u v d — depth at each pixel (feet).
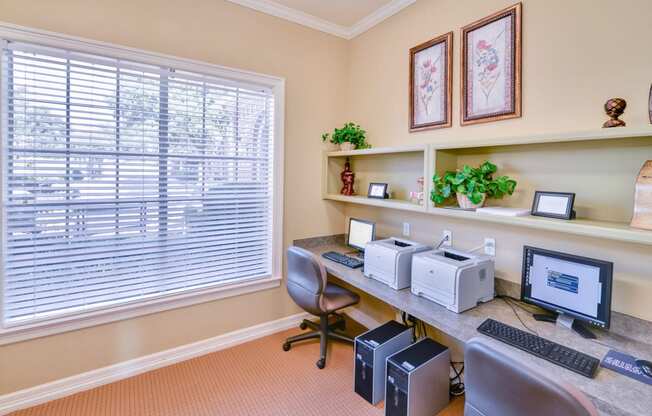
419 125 8.00
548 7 5.59
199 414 6.21
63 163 6.46
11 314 6.16
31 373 6.34
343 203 10.50
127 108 6.98
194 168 7.87
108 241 6.97
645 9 4.57
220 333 8.47
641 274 4.70
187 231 7.88
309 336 8.55
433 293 6.04
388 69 8.86
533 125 5.85
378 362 6.48
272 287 9.21
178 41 7.37
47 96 6.24
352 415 6.23
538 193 5.57
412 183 8.27
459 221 7.25
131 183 7.13
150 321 7.52
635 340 4.73
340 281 10.47
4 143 5.94
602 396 3.51
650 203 4.25
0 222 5.96
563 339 4.77
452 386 7.06
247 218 8.74
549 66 5.61
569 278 5.09
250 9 8.34
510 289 6.28
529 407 3.40
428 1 7.73
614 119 4.60
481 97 6.65
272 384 7.11
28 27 5.88
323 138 9.82
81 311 6.66
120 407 6.35
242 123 8.48
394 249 6.93
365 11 8.87
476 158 6.80
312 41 9.44
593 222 4.86
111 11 6.63
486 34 6.52
